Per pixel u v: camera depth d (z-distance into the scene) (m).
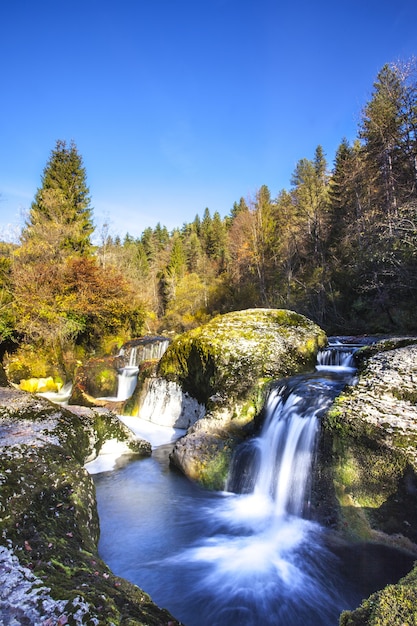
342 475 4.23
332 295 19.83
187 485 5.80
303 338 8.48
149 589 3.50
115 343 17.77
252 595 3.41
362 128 19.06
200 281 37.41
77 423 6.34
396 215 14.18
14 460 4.26
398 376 5.16
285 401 5.94
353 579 3.53
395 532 3.63
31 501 3.49
